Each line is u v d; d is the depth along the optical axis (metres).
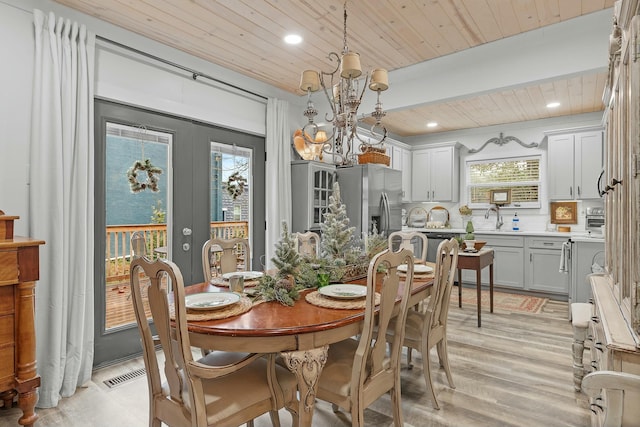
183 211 3.30
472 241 3.94
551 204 5.34
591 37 2.77
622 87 1.40
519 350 3.04
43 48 2.33
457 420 2.05
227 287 2.21
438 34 2.81
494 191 5.84
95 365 2.74
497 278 5.25
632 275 1.17
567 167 5.05
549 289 4.85
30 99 2.34
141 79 2.96
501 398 2.28
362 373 1.58
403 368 2.74
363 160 4.55
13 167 2.27
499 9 2.47
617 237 1.60
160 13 2.56
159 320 1.43
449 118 5.34
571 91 4.13
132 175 2.96
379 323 1.67
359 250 2.52
